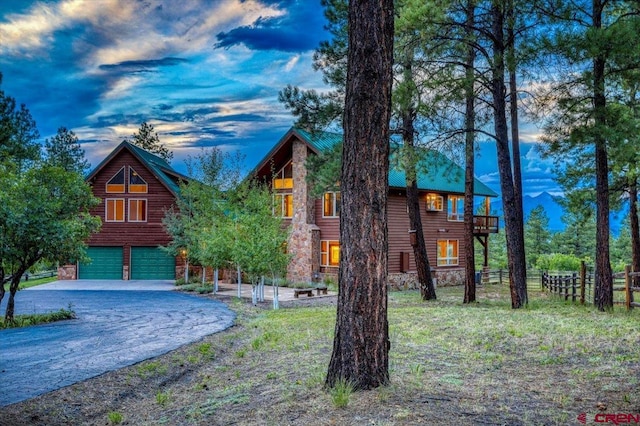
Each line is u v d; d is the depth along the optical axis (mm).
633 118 14336
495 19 15812
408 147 16812
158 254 35688
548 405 4848
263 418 4957
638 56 12539
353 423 4379
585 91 14219
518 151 18094
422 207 32406
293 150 31062
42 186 16562
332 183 19938
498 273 36719
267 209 22016
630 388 5441
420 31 14281
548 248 50406
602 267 14812
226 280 34188
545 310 14539
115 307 20688
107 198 35531
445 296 24000
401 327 11031
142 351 10516
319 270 30688
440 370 6488
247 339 11656
